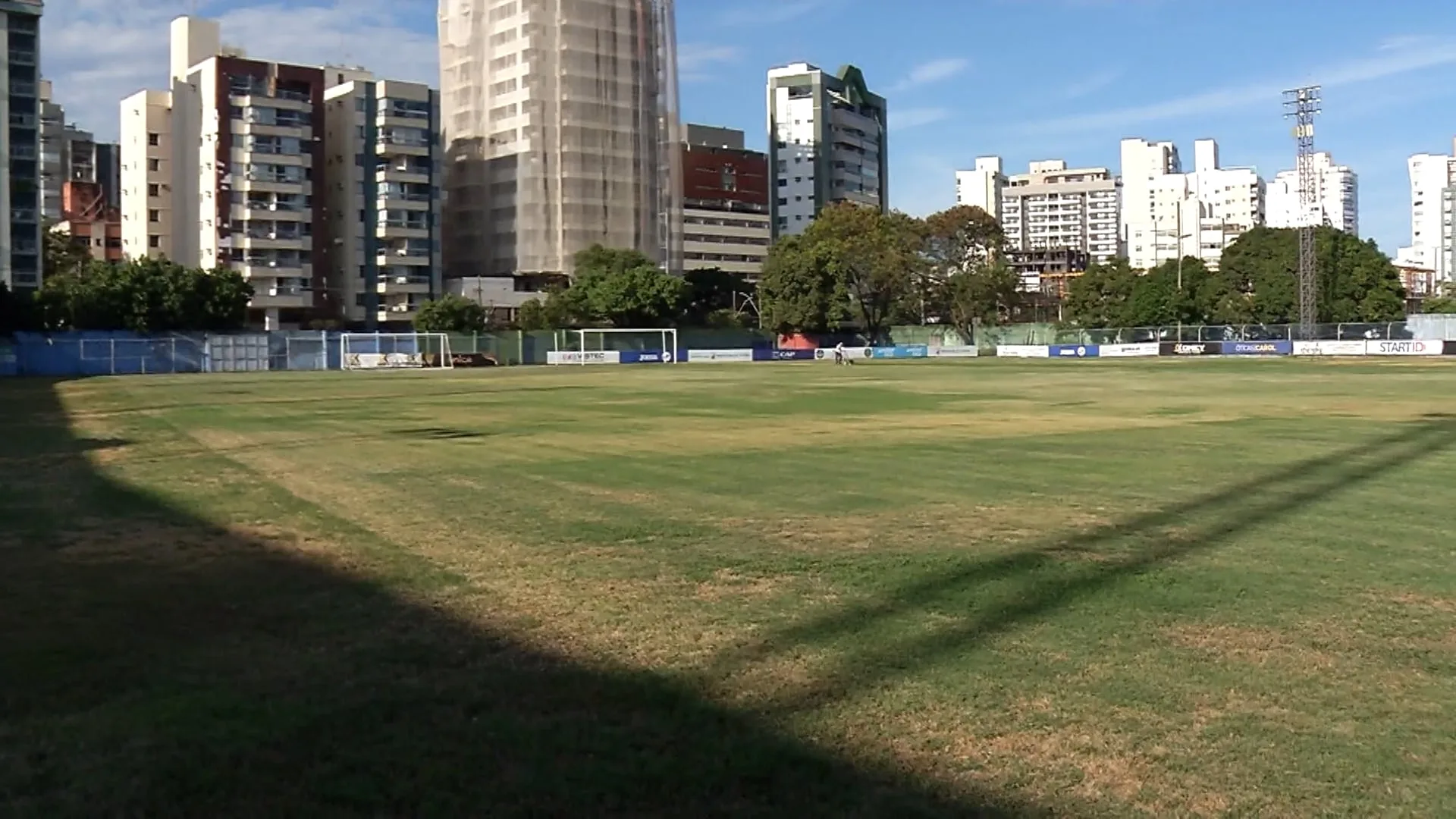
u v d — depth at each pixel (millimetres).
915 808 4531
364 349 74562
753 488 13953
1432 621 7336
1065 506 12312
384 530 10969
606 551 9828
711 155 150500
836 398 33938
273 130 94000
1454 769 4914
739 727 5434
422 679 6219
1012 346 89000
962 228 101125
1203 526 10938
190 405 32062
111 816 4516
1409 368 54969
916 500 12836
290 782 4824
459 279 103062
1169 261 99875
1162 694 5898
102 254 112938
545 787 4746
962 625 7254
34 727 5484
